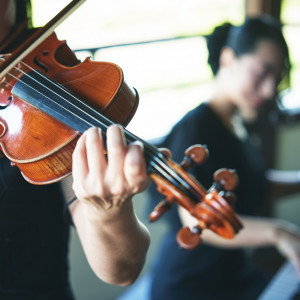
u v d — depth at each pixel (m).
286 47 1.37
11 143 0.67
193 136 1.28
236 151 1.36
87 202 0.53
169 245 1.40
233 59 1.35
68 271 0.86
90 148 0.49
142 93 2.24
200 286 1.37
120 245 0.61
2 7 0.77
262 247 2.17
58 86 0.71
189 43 2.39
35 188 0.74
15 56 0.77
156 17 2.18
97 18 1.96
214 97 1.39
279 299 1.02
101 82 0.70
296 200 2.89
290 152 2.88
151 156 0.62
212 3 2.38
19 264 0.75
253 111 1.43
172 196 0.65
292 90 2.92
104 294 2.08
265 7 2.43
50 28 0.79
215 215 0.63
